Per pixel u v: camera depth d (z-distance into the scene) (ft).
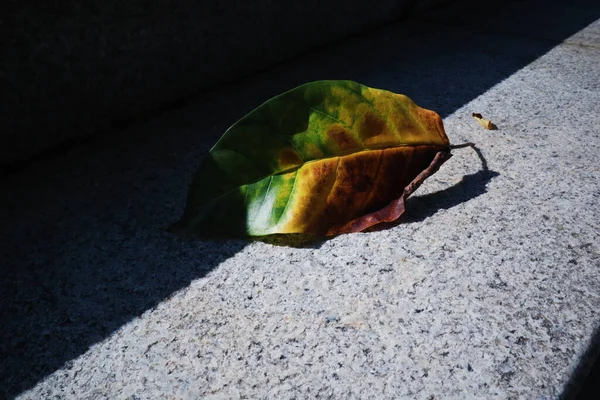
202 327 0.86
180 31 1.43
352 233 1.01
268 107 0.94
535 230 1.00
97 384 0.80
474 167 1.16
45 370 0.82
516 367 0.79
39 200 1.13
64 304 0.91
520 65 1.64
